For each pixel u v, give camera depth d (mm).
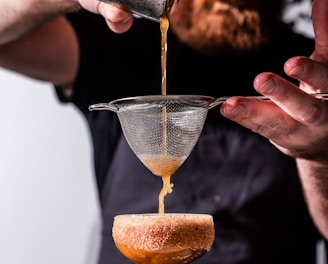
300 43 859
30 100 1108
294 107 454
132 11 473
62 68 847
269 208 772
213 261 765
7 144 1111
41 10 636
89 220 1104
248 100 464
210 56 844
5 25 662
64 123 1107
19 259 1114
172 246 429
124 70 874
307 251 791
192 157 785
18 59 814
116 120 843
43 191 1110
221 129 791
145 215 439
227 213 773
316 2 518
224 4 814
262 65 846
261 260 765
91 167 1103
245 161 779
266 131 490
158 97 451
